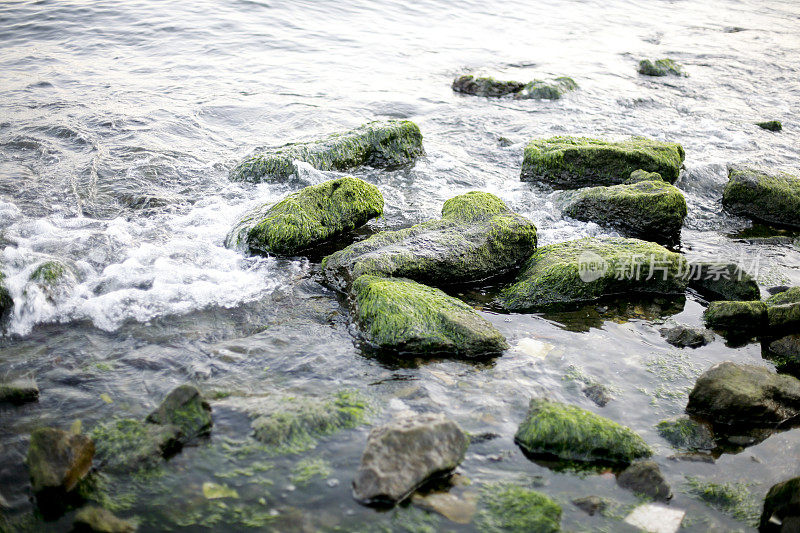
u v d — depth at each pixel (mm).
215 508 3014
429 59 7215
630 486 3127
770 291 3986
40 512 2990
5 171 4484
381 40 7750
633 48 8203
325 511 3014
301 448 3162
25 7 7484
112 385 3344
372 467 3053
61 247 3936
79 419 3219
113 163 4660
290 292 3832
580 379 3465
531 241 4113
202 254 4012
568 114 5789
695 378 3516
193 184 4559
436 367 3479
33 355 3438
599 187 4586
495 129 5516
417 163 5020
